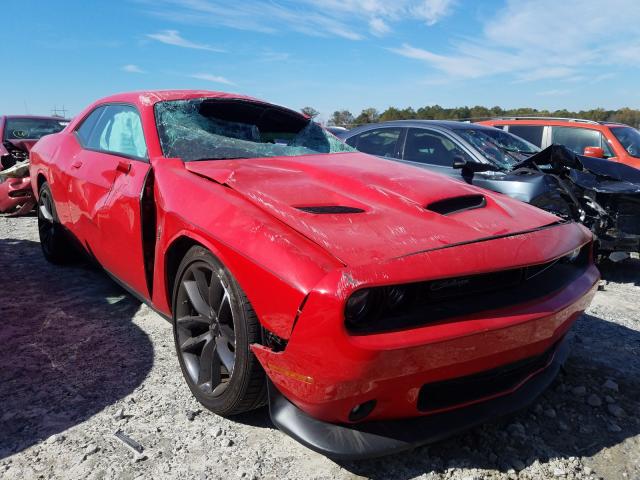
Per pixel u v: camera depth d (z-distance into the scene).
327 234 1.92
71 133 4.09
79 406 2.39
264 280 1.86
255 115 3.45
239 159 2.93
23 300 3.71
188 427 2.25
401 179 2.57
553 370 2.40
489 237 2.06
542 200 4.41
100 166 3.30
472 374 1.96
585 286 2.31
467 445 2.20
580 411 2.49
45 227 4.54
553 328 2.08
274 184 2.40
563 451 2.19
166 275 2.59
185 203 2.40
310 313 1.70
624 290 4.58
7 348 2.96
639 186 4.71
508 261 1.96
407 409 1.89
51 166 4.05
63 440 2.14
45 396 2.46
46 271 4.40
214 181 2.48
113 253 3.12
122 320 3.38
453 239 2.00
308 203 2.19
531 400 2.19
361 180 2.53
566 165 4.79
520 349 2.00
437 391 1.99
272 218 2.07
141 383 2.61
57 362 2.81
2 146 7.52
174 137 2.97
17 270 4.42
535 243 2.12
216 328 2.28
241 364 2.04
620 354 3.12
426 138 5.65
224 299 2.20
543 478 2.02
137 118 3.15
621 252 4.79
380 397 1.80
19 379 2.62
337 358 1.68
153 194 2.71
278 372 1.86
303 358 1.75
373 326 1.74
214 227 2.14
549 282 2.19
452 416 2.00
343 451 1.84
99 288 3.99
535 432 2.31
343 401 1.76
